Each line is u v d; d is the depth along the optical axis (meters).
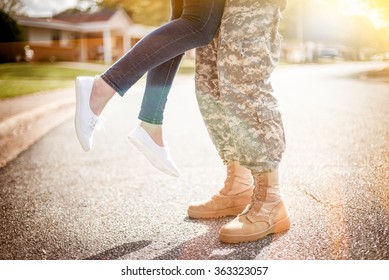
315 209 1.94
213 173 2.81
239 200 1.92
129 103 8.27
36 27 31.91
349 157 2.96
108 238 1.77
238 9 1.55
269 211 1.67
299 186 2.32
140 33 37.16
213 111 1.82
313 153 3.17
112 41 36.16
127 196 2.36
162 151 1.74
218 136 1.86
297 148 3.40
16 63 27.25
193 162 3.18
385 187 2.20
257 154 1.62
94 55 35.50
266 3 1.55
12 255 1.66
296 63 41.00
